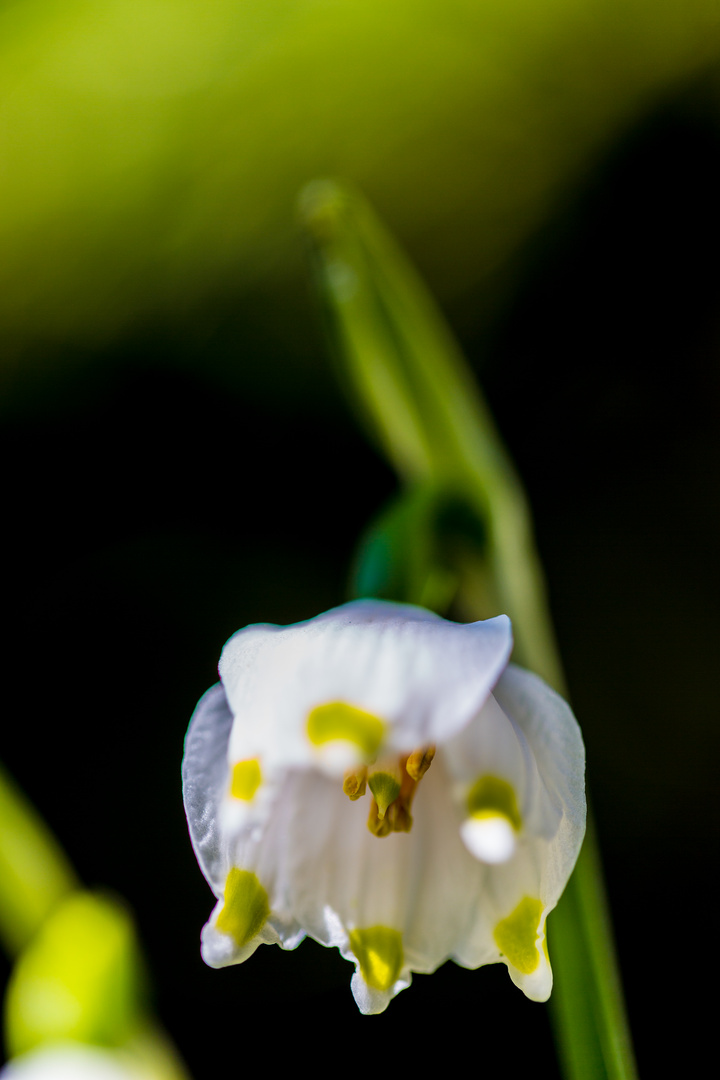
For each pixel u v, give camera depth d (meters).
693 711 0.60
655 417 0.66
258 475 0.71
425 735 0.17
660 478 0.65
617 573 0.63
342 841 0.18
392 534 0.20
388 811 0.18
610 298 0.68
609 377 0.67
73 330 0.70
